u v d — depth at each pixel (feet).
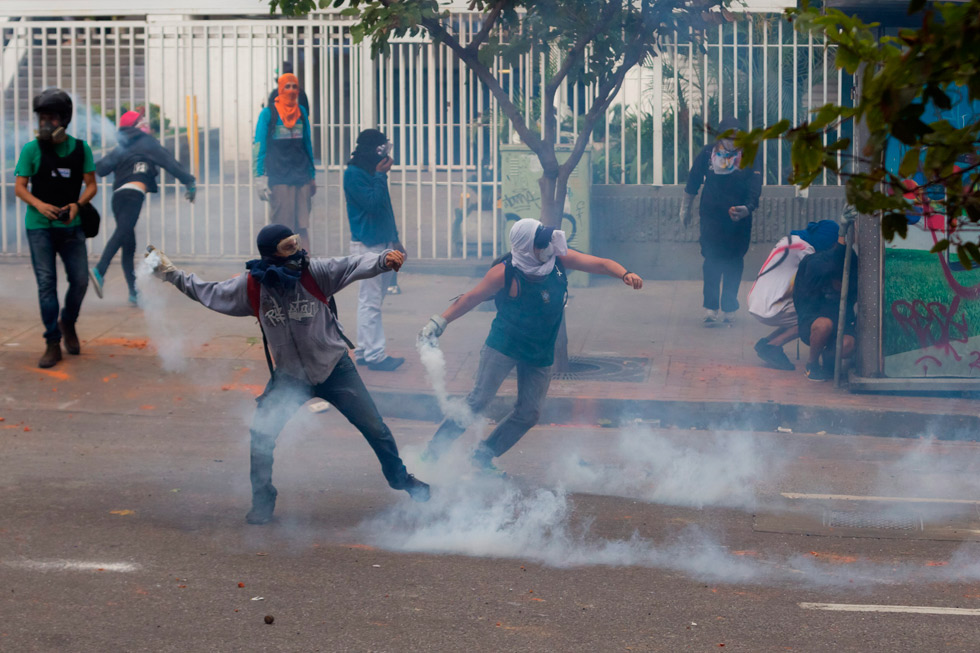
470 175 58.03
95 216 38.70
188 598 20.67
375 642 18.88
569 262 26.55
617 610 20.40
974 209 13.12
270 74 60.64
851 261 36.76
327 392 24.49
